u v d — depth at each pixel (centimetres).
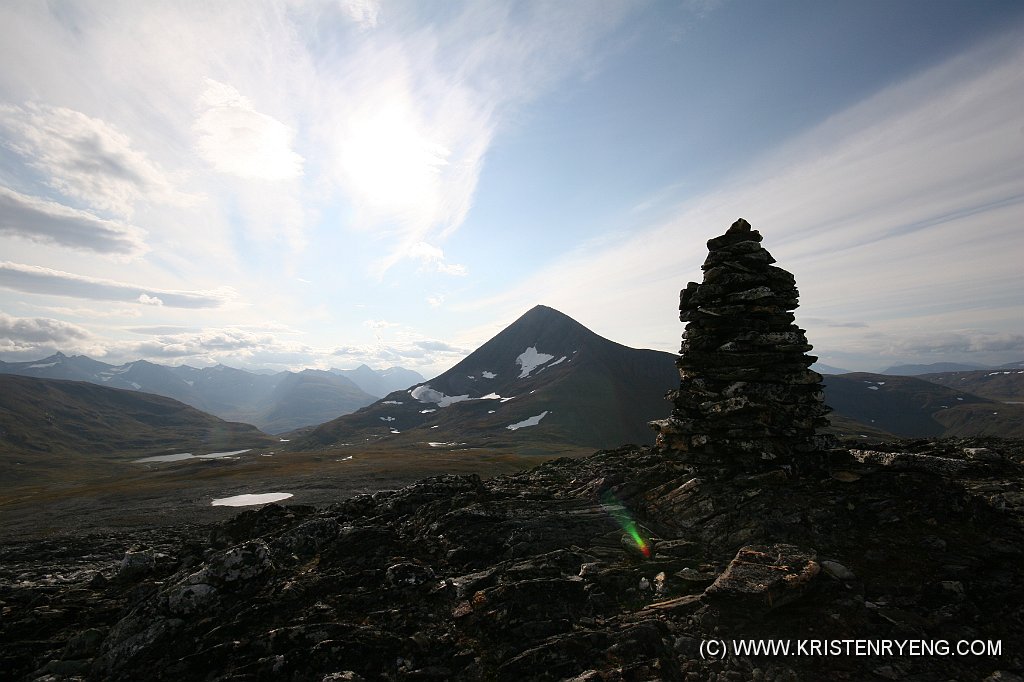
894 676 1208
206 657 1322
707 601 1489
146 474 14212
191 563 1975
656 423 2738
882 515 1808
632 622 1424
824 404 2366
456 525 2139
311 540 2005
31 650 1466
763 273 2494
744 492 2083
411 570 1703
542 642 1345
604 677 1183
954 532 1700
